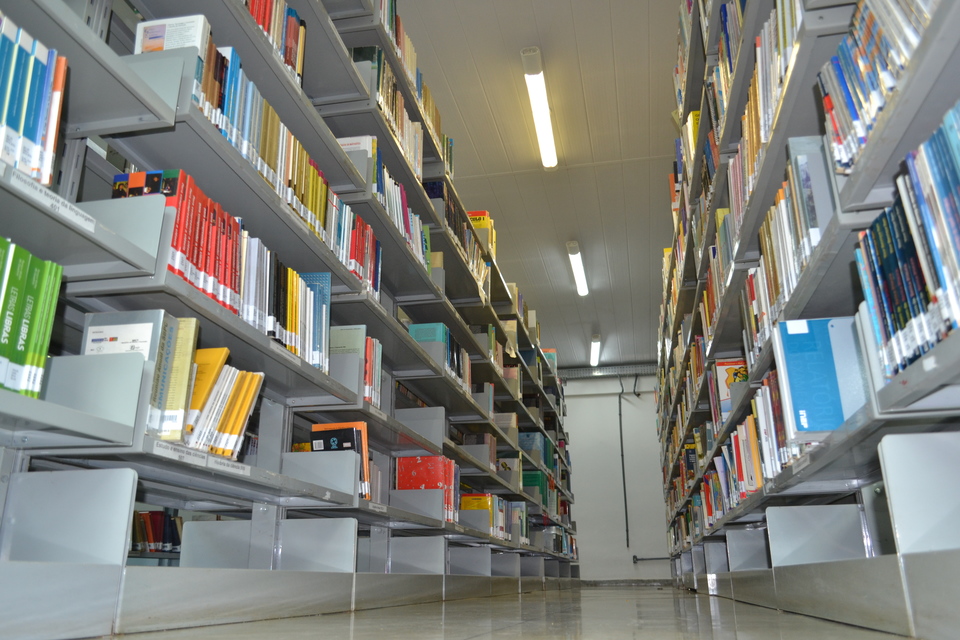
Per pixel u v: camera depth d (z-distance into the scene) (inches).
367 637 53.7
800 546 88.7
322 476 99.2
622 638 55.4
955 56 37.4
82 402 57.1
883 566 51.1
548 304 367.2
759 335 85.7
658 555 422.9
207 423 69.6
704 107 114.4
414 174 143.5
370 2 120.8
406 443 143.0
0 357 46.6
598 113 224.4
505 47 198.7
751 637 52.4
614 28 191.8
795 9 59.4
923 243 41.8
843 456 68.9
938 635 42.8
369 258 117.8
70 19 54.1
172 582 58.5
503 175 257.1
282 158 88.4
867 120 48.0
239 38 83.3
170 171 66.6
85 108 65.5
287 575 79.4
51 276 51.6
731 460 120.0
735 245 94.9
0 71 48.1
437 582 139.3
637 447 446.3
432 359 151.4
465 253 183.3
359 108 119.1
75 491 55.9
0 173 45.3
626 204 275.9
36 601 44.1
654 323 392.8
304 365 89.3
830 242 56.7
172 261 63.7
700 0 107.3
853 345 64.8
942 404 48.4
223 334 78.5
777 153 72.8
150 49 71.1
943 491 49.6
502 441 237.9
